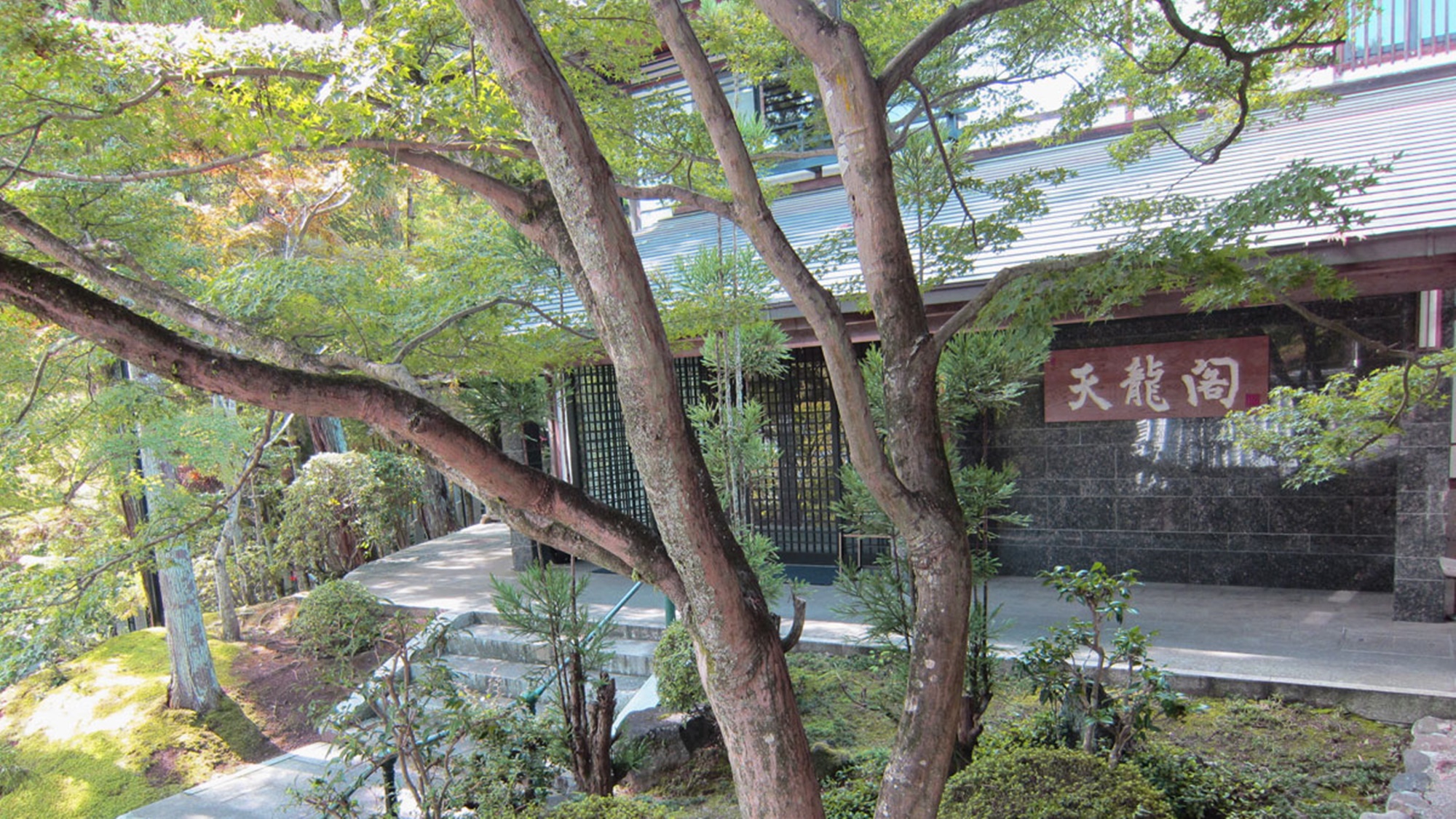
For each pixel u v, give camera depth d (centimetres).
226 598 948
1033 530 805
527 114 219
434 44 377
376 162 343
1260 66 429
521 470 262
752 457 553
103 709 768
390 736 438
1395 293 520
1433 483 601
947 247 450
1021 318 271
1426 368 339
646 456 237
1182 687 536
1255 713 500
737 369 563
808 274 269
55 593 502
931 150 498
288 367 308
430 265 564
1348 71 873
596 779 462
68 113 341
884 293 285
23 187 441
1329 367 683
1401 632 593
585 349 553
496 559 1113
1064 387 779
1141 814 313
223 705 773
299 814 579
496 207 309
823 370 869
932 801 270
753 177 265
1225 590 724
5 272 232
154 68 299
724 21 516
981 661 453
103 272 338
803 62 536
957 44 483
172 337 245
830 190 960
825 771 475
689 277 577
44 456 581
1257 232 529
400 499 1270
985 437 478
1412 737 461
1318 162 655
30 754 716
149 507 783
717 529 249
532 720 477
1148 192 703
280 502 1209
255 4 441
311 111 317
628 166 521
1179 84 452
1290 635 599
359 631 479
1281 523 715
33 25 278
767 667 249
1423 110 721
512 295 504
